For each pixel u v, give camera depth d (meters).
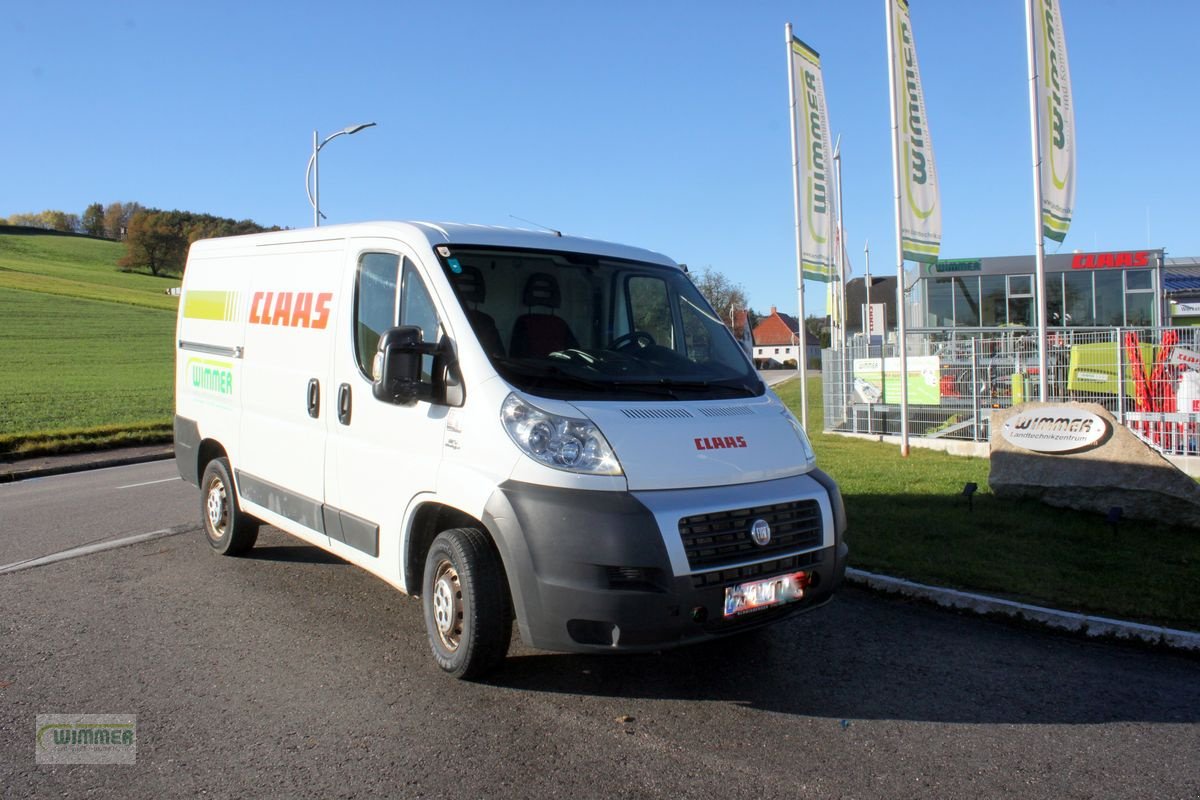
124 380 32.69
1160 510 8.03
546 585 4.25
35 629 5.75
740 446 4.78
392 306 5.43
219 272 7.59
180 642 5.52
